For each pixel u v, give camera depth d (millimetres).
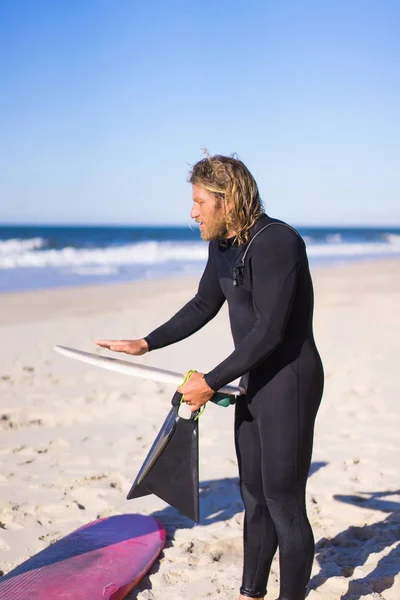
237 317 2496
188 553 3318
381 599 2816
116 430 5336
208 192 2371
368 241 54312
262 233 2371
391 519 3656
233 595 2924
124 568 3035
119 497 4008
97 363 2566
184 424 2502
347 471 4434
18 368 7324
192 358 8133
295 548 2443
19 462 4598
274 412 2420
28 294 14156
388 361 7789
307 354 2445
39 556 3109
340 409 5922
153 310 12047
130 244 37938
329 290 16047
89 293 14570
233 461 4648
